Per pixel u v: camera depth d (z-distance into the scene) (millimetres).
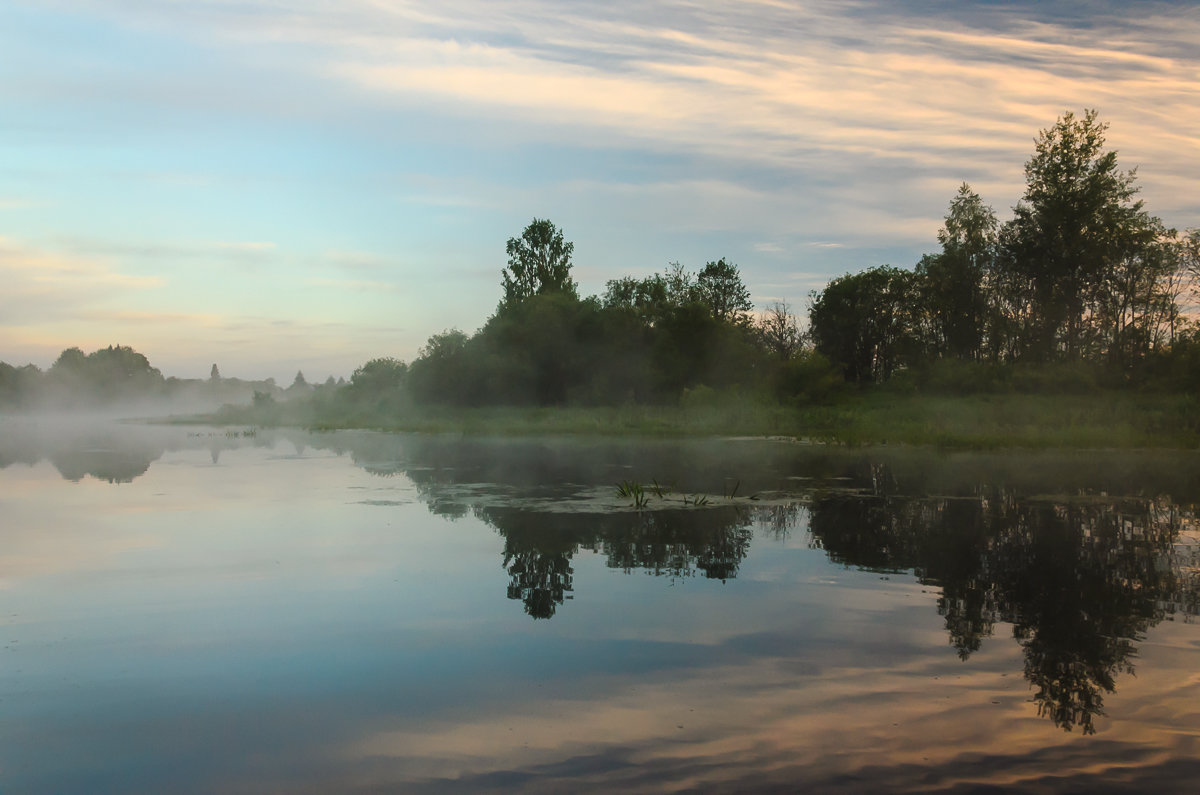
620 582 8789
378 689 5758
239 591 8461
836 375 58250
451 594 8312
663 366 63062
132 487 17938
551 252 73938
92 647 6707
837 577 9000
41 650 6633
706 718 5223
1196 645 6629
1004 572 9258
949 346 69875
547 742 4898
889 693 5621
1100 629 7059
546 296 67188
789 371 57219
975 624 7238
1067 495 15844
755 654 6445
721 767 4555
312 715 5328
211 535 11719
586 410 57688
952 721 5156
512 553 10367
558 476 19875
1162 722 5117
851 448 30391
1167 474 20078
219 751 4828
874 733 4984
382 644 6734
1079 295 59375
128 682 5934
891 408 50969
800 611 7645
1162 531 11852
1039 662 6250
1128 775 4434
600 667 6168
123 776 4535
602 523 12641
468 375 64812
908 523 12547
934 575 9125
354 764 4652
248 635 6980
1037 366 57750
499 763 4633
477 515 13453
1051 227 57062
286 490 17109
